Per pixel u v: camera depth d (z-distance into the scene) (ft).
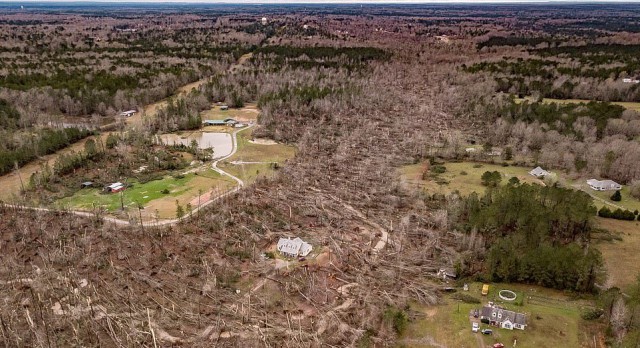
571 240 285.23
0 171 378.12
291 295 242.78
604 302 217.77
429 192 357.20
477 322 216.95
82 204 330.95
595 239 289.33
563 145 426.51
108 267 258.98
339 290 247.29
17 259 264.31
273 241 290.97
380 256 276.41
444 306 230.27
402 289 245.04
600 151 405.39
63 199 338.13
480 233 286.25
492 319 216.33
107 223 299.38
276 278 255.70
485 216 288.10
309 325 221.46
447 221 303.68
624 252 275.18
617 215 315.78
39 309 223.71
